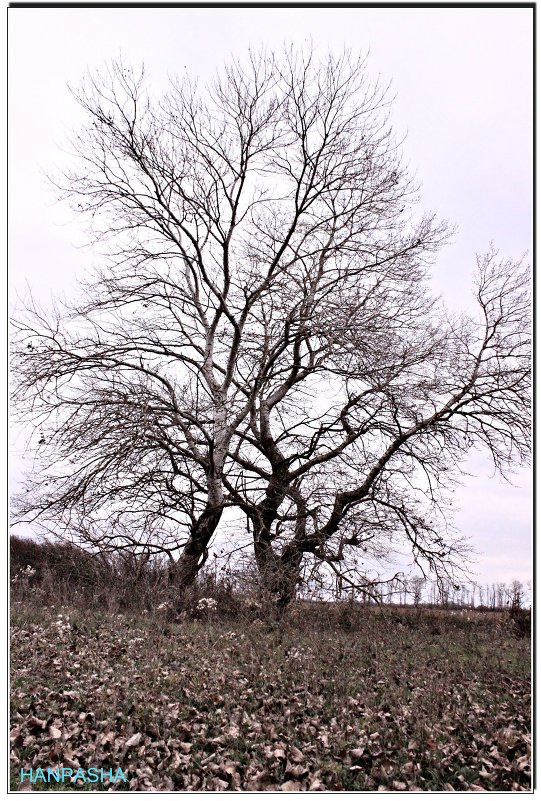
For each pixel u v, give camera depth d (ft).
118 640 35.96
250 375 62.03
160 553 57.26
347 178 58.59
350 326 52.90
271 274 59.26
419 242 58.54
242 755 22.86
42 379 51.52
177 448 55.16
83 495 53.26
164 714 25.61
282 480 60.29
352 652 36.99
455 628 50.90
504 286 56.44
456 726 25.75
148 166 57.98
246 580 51.83
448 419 56.08
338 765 22.35
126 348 57.57
